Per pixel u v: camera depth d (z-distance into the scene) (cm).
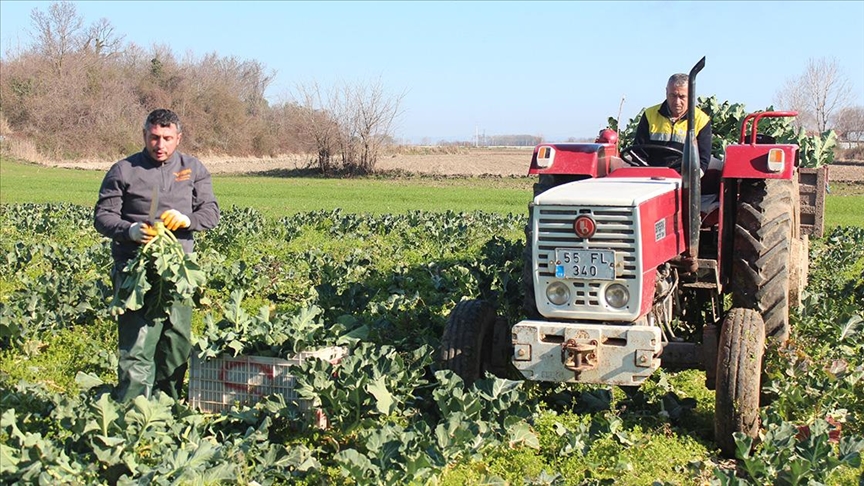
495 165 6688
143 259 593
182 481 505
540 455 612
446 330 696
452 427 561
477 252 1631
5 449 503
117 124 7556
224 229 1678
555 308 630
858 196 3512
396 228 2014
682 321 796
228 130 8569
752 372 622
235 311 703
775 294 716
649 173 724
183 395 680
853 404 709
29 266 1351
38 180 4569
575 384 757
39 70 7694
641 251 608
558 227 624
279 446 570
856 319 866
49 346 864
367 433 601
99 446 518
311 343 669
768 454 584
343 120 5794
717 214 754
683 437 650
